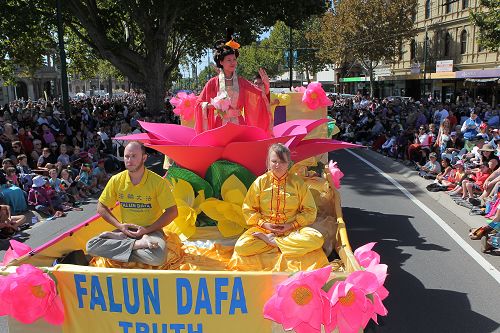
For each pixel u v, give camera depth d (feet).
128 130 51.34
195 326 10.62
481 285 19.13
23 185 35.86
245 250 12.98
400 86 178.50
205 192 15.72
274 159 13.43
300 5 80.12
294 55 224.53
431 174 41.32
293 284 9.51
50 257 12.94
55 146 44.09
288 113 24.04
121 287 10.62
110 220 13.25
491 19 84.23
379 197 35.50
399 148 53.26
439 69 138.21
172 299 10.56
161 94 87.86
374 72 192.13
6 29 71.92
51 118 56.49
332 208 18.43
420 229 26.91
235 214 15.39
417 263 21.56
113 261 12.48
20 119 64.95
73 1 78.89
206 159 15.44
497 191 28.84
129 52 85.87
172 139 17.24
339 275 10.14
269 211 13.61
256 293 10.44
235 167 15.34
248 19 85.56
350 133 73.92
